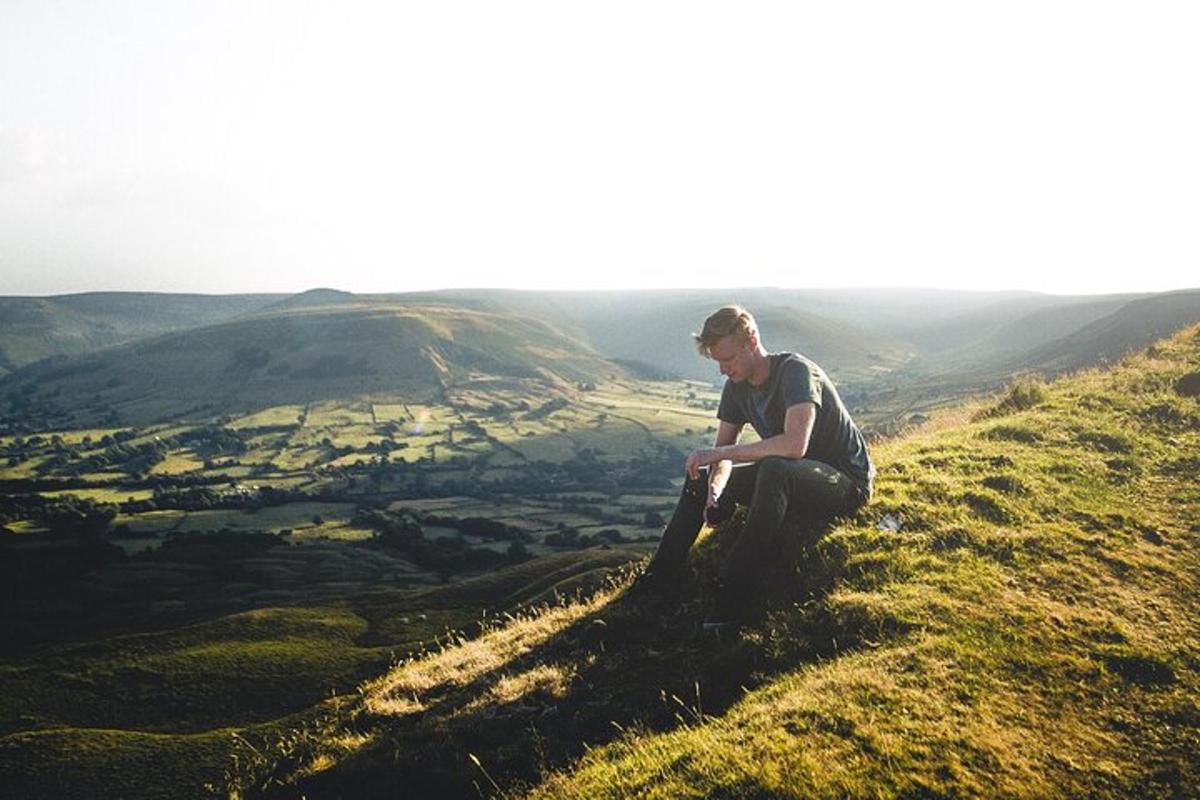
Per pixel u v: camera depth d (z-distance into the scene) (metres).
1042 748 5.23
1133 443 12.52
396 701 9.49
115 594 119.81
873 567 8.18
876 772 4.95
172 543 150.62
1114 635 6.70
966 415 17.47
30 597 118.31
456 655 10.77
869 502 9.63
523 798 6.27
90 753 48.38
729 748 5.43
